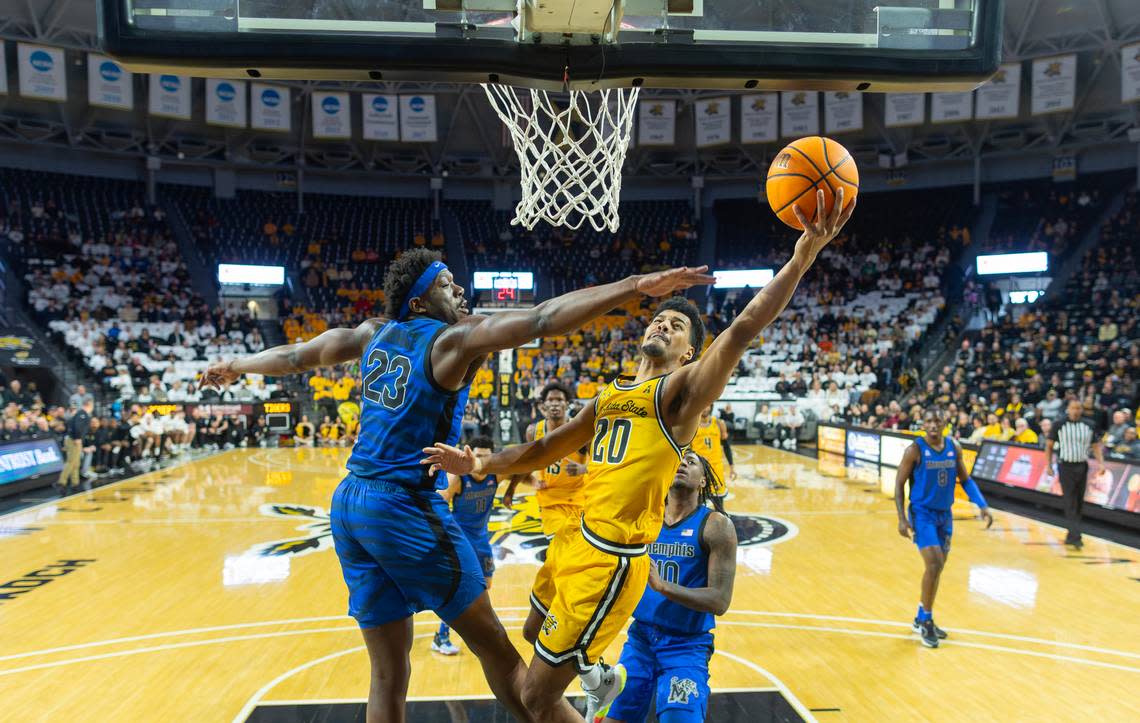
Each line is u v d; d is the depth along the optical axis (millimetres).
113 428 16156
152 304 23328
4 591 7449
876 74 3064
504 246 29266
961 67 3084
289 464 17156
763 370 23062
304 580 7824
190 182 27438
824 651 5789
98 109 24203
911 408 17469
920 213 28234
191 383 20328
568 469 5578
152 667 5496
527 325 2330
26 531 10211
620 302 2262
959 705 4836
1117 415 11641
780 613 6738
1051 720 4637
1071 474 9445
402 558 2436
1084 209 25625
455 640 6125
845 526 10547
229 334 23047
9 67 21812
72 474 13492
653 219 30281
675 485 3643
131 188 26656
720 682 5184
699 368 2537
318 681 5234
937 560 5926
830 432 19234
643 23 3068
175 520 10922
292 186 28438
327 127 24625
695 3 3084
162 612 6777
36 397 16453
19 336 20031
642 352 2867
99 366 20047
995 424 15141
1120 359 18469
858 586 7617
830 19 3090
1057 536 9922
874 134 26578
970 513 11516
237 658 5676
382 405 2525
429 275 2652
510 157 28906
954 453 6082
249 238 27422
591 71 3074
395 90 24688
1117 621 6543
